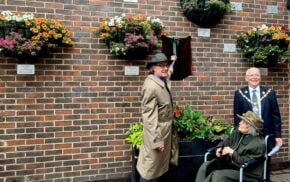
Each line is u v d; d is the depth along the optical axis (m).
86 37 4.95
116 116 5.13
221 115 5.72
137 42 4.78
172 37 5.35
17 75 4.64
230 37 5.72
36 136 4.75
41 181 4.80
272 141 4.61
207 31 5.57
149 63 4.11
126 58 5.14
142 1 5.21
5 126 4.62
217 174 3.82
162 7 5.32
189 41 5.35
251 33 5.59
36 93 4.73
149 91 3.95
